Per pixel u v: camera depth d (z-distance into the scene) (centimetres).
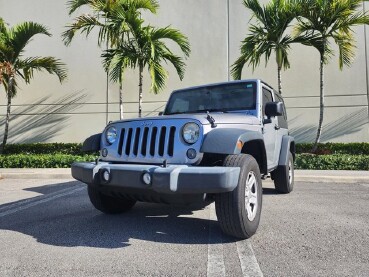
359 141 1185
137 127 353
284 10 1002
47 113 1370
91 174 337
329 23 1018
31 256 294
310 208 482
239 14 1306
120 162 357
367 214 444
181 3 1340
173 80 1313
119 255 294
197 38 1319
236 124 360
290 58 1248
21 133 1371
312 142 1209
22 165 1058
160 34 1040
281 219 417
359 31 1216
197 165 314
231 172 290
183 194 316
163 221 410
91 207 506
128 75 1335
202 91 487
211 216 435
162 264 272
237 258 284
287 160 564
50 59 1195
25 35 1145
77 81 1367
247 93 448
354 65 1210
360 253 294
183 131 324
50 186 739
